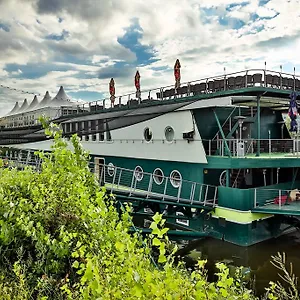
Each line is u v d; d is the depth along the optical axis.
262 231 14.78
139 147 20.84
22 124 44.06
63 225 4.75
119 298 2.84
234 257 13.41
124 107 22.14
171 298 2.63
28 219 4.75
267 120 20.42
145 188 20.22
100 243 4.02
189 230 16.62
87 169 5.94
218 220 15.37
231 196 14.74
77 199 5.29
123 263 3.29
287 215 14.61
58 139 6.09
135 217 18.31
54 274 4.48
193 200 16.00
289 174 18.53
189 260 13.10
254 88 14.73
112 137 23.62
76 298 3.76
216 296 3.21
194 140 16.81
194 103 16.59
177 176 18.09
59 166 5.98
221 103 15.57
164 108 18.45
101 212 4.41
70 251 4.54
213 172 16.75
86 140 27.02
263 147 20.08
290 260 12.98
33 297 4.29
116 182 22.89
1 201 5.17
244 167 14.95
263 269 12.27
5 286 3.98
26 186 6.04
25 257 4.96
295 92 16.09
